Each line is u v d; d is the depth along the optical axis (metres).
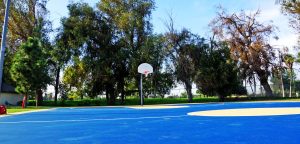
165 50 46.03
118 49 44.75
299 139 6.82
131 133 8.38
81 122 11.96
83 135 8.14
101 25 45.53
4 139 7.66
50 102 46.66
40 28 43.19
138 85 45.91
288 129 8.46
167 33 46.41
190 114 15.15
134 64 42.88
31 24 43.81
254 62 44.47
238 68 44.94
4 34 17.06
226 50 45.97
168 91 46.31
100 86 45.34
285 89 57.09
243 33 45.91
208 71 44.31
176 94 48.69
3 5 42.66
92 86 44.97
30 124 11.34
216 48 46.56
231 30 46.28
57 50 43.94
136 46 45.25
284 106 22.47
